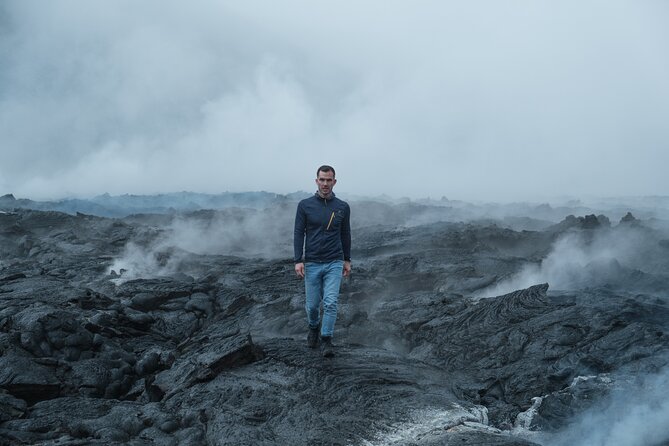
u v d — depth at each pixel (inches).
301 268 276.7
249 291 469.7
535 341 306.5
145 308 411.5
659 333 284.2
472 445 191.9
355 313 385.7
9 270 546.6
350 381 251.1
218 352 265.9
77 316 343.0
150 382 266.2
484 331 335.6
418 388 253.3
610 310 331.3
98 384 269.1
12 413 220.5
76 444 192.5
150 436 207.0
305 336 369.4
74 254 664.4
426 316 388.5
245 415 220.1
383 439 203.5
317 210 275.1
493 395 263.3
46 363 268.7
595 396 221.6
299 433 208.8
